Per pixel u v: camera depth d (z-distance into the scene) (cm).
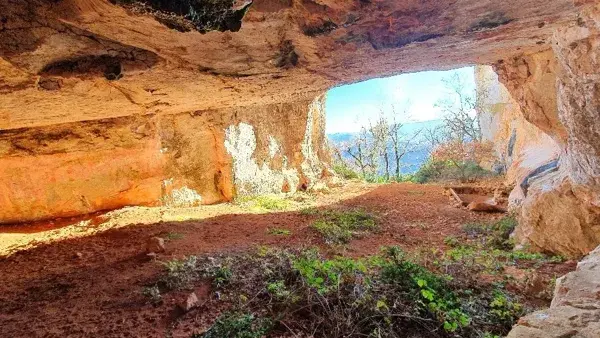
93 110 771
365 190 1600
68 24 384
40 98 590
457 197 1316
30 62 429
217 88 725
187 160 1221
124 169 1109
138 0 320
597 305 315
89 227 951
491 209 1114
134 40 434
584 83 495
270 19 400
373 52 520
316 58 546
